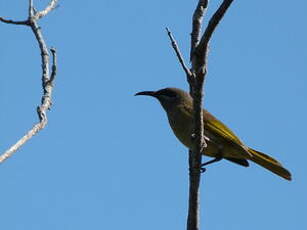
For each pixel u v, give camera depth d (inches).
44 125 363.3
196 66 371.9
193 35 426.0
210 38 359.6
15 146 330.3
